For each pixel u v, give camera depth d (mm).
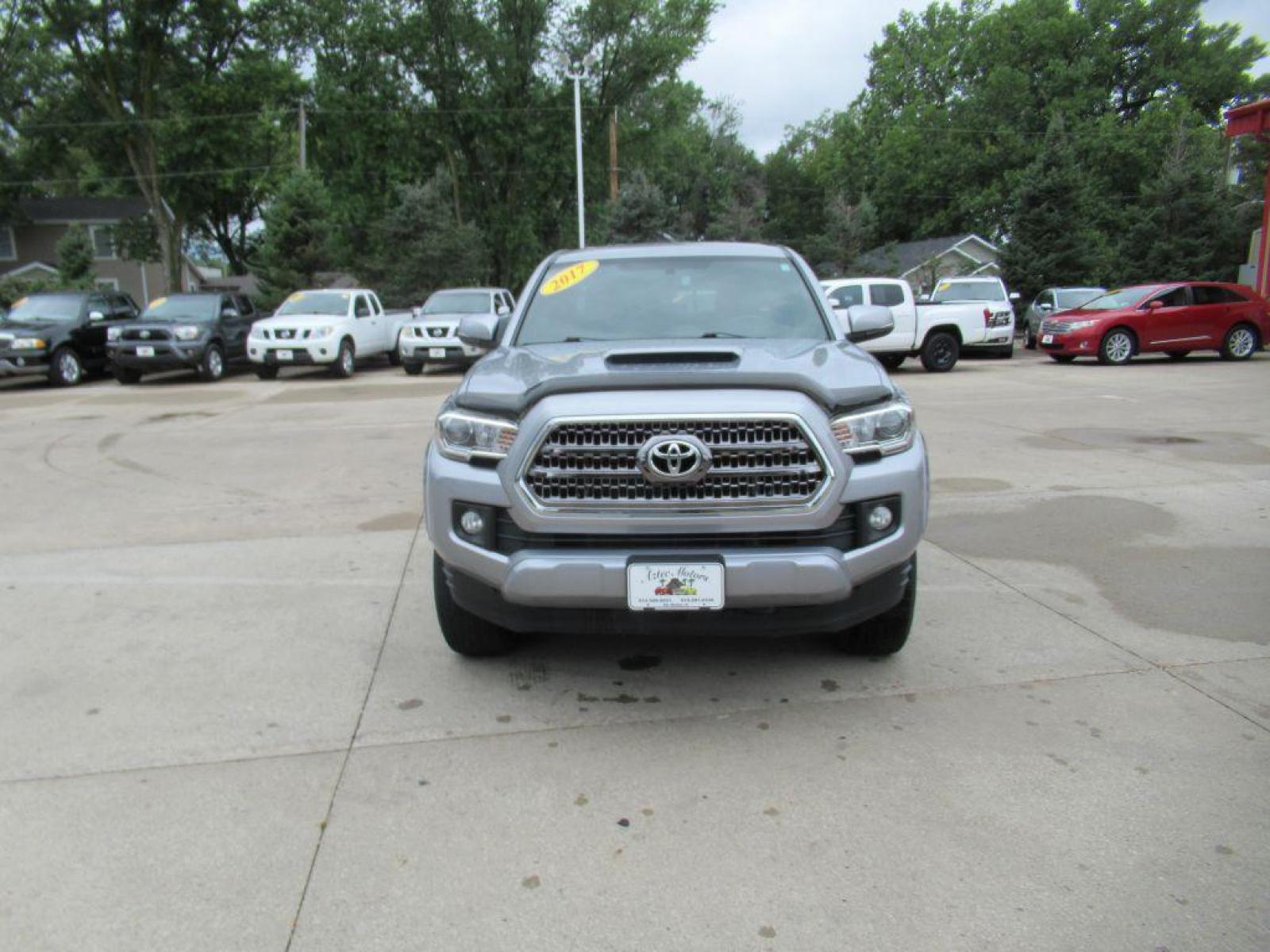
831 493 3197
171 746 3326
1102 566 5254
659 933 2318
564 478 3229
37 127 38031
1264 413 11031
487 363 3953
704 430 3191
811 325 4375
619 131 44125
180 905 2453
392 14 39188
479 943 2293
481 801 2939
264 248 32344
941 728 3373
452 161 42125
